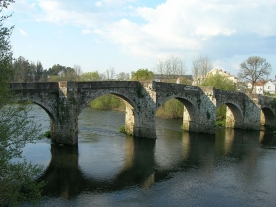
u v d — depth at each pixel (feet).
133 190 74.74
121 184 78.59
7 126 46.44
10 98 51.16
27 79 401.49
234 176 89.20
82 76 362.33
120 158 103.91
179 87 149.59
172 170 92.89
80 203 65.72
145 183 80.18
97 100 288.51
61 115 112.06
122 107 272.51
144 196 71.20
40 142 117.80
